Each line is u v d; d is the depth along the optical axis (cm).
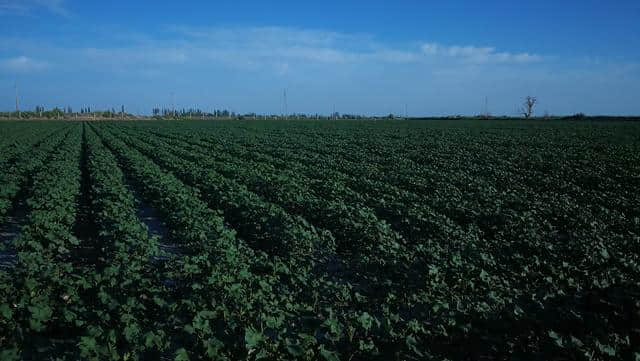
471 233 1494
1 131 7025
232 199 1833
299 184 2292
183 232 1433
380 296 1041
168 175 2408
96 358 729
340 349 777
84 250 1441
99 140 5206
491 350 830
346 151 4188
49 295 937
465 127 8619
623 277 1068
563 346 755
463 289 1057
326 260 1303
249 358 741
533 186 2512
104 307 886
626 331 841
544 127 8088
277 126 9544
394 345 801
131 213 1580
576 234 1424
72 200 1839
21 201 2059
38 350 806
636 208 1923
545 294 981
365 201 1942
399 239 1412
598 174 2789
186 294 946
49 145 4344
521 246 1355
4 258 1359
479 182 2458
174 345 864
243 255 1161
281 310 863
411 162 3388
